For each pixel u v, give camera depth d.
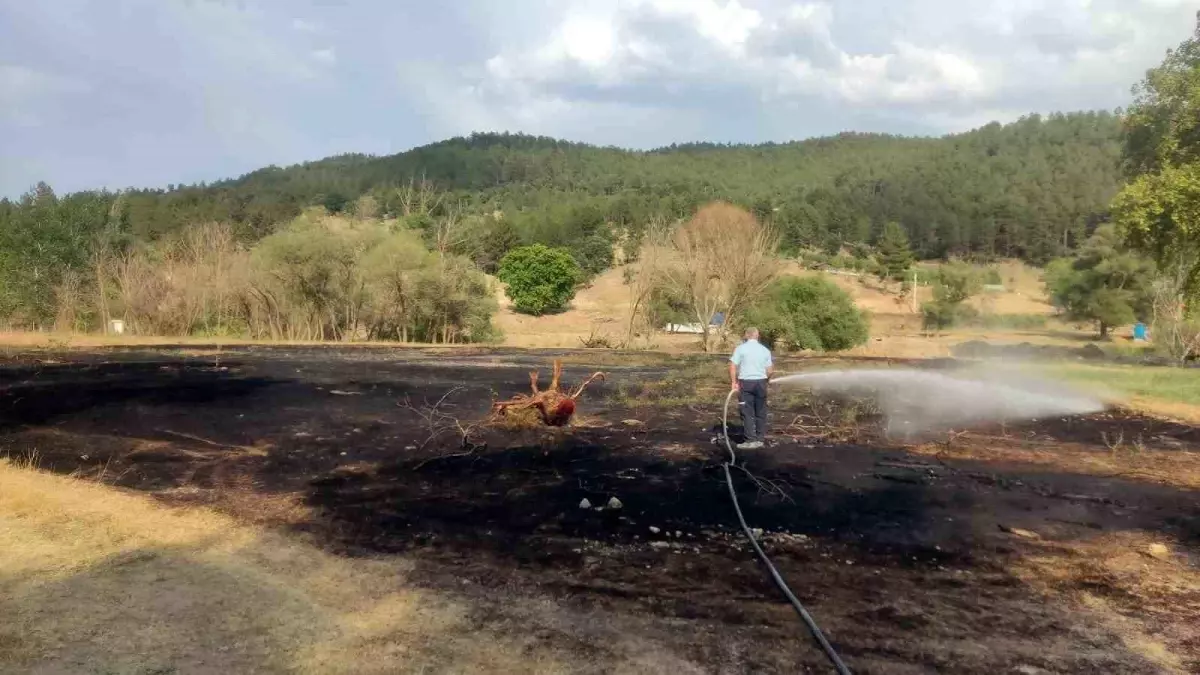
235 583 5.37
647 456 9.62
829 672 4.31
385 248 33.41
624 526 6.87
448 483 8.25
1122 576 5.88
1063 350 33.53
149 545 6.04
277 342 30.33
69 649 4.37
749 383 10.13
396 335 34.69
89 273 32.38
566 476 8.60
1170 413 13.10
